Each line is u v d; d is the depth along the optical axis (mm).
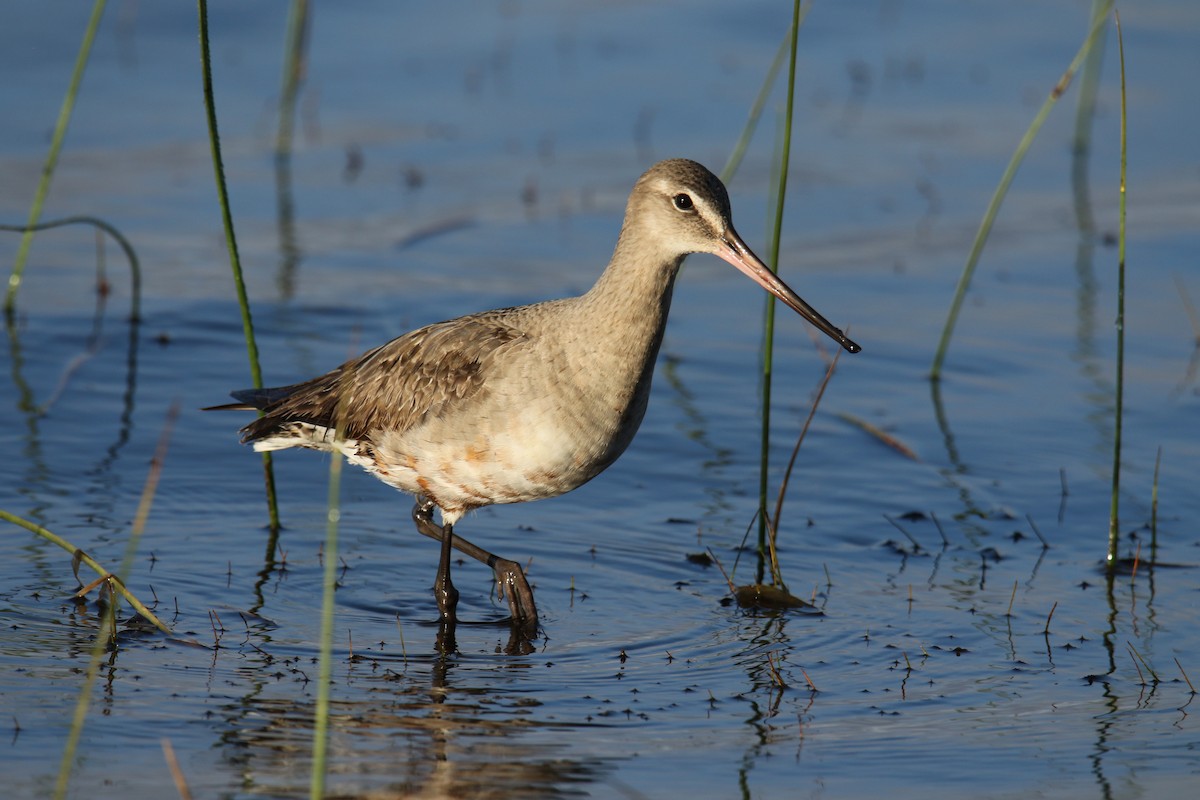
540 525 12758
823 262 18422
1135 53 24469
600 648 10609
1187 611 11242
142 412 14391
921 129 22109
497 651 10547
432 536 11844
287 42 21047
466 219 19188
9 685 9508
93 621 10570
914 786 8734
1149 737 9352
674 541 12484
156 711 9344
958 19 25719
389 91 22734
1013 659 10461
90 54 22828
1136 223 19516
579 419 10547
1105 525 12805
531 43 24469
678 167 10672
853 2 26078
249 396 12109
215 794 8422
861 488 13484
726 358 16188
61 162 19906
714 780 8766
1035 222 19609
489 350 10703
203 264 17734
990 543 12484
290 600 11203
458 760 8914
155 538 12016
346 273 17656
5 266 17406
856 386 15586
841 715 9633
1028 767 8969
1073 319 17016
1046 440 14367
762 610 11258
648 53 24172
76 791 8352
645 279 10602
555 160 20844
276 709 9469
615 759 8984
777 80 23203
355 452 11508
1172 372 15734
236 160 20625
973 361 16094
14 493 12531
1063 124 22438
